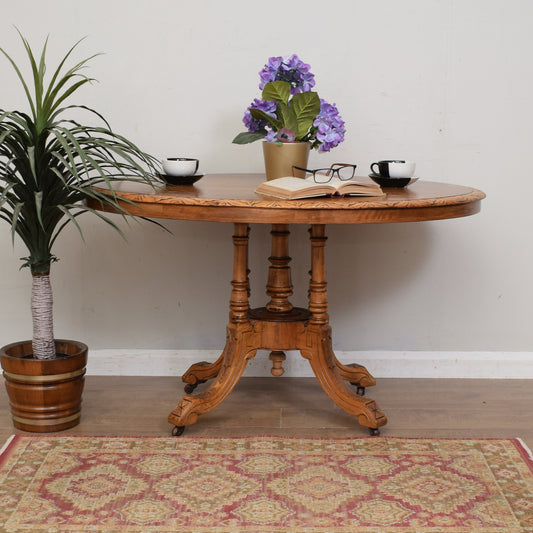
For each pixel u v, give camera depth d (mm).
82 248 3045
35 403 2445
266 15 2908
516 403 2801
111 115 2963
